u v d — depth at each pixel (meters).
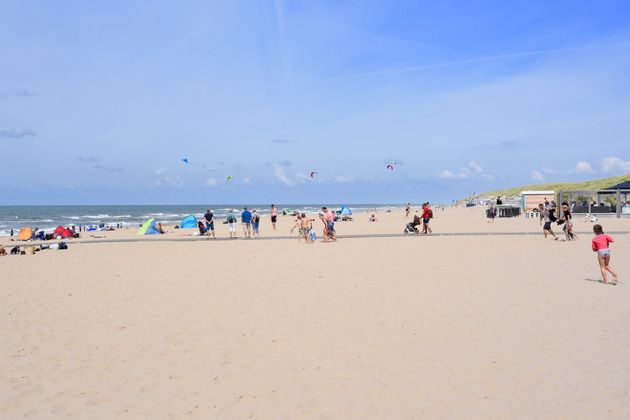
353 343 6.98
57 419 4.91
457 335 7.25
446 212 63.31
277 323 8.02
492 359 6.27
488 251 16.75
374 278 11.76
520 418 4.77
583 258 14.75
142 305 9.46
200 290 10.77
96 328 7.96
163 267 14.58
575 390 5.34
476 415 4.85
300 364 6.25
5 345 7.17
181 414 4.98
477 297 9.58
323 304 9.21
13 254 19.81
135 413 5.02
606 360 6.15
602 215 38.22
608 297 9.46
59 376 6.00
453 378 5.72
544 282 11.01
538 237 22.00
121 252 19.50
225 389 5.56
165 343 7.14
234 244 21.78
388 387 5.53
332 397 5.31
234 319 8.30
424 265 13.70
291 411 5.01
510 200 83.94
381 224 37.69
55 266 15.37
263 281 11.68
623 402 5.03
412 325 7.77
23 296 10.55
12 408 5.16
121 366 6.29
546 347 6.66
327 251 17.72
